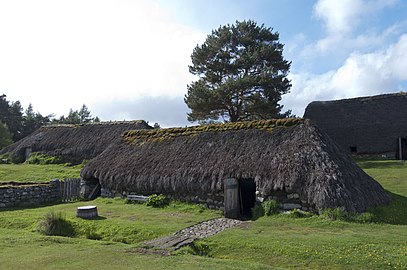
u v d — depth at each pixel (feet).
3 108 212.23
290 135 52.47
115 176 61.82
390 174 69.05
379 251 28.22
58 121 260.62
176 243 31.94
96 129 111.96
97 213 47.09
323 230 37.11
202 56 109.40
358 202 42.06
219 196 51.03
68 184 65.41
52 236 36.42
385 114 100.32
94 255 28.37
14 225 43.62
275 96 102.06
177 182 54.13
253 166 49.34
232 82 96.37
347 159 52.44
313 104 115.75
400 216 42.86
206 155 55.83
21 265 25.58
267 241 32.19
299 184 44.62
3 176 83.10
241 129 58.49
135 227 39.58
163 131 68.54
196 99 102.53
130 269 24.63
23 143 117.50
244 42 108.37
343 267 25.85
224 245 32.04
